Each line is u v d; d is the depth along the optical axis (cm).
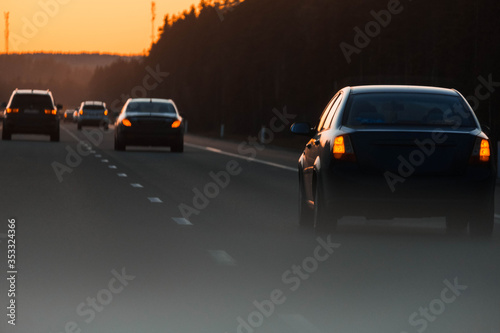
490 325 1534
